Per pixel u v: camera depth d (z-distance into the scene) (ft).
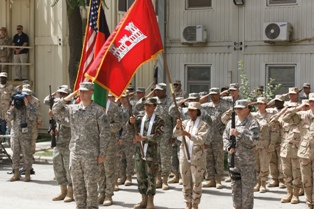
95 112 30.35
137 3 32.63
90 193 30.37
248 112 32.53
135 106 44.16
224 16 62.03
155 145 36.14
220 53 62.23
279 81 60.44
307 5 58.65
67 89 39.91
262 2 60.34
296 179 38.45
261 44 60.59
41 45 78.48
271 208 37.42
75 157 30.45
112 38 32.12
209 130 34.76
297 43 59.21
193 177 34.19
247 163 31.99
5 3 80.28
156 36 33.04
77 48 65.72
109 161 37.63
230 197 40.73
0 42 78.95
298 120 36.01
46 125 78.13
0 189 43.39
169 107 44.16
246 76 61.05
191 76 63.87
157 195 41.42
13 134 46.75
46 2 78.02
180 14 63.62
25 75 79.05
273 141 42.29
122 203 38.50
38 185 45.09
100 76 31.71
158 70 64.85
